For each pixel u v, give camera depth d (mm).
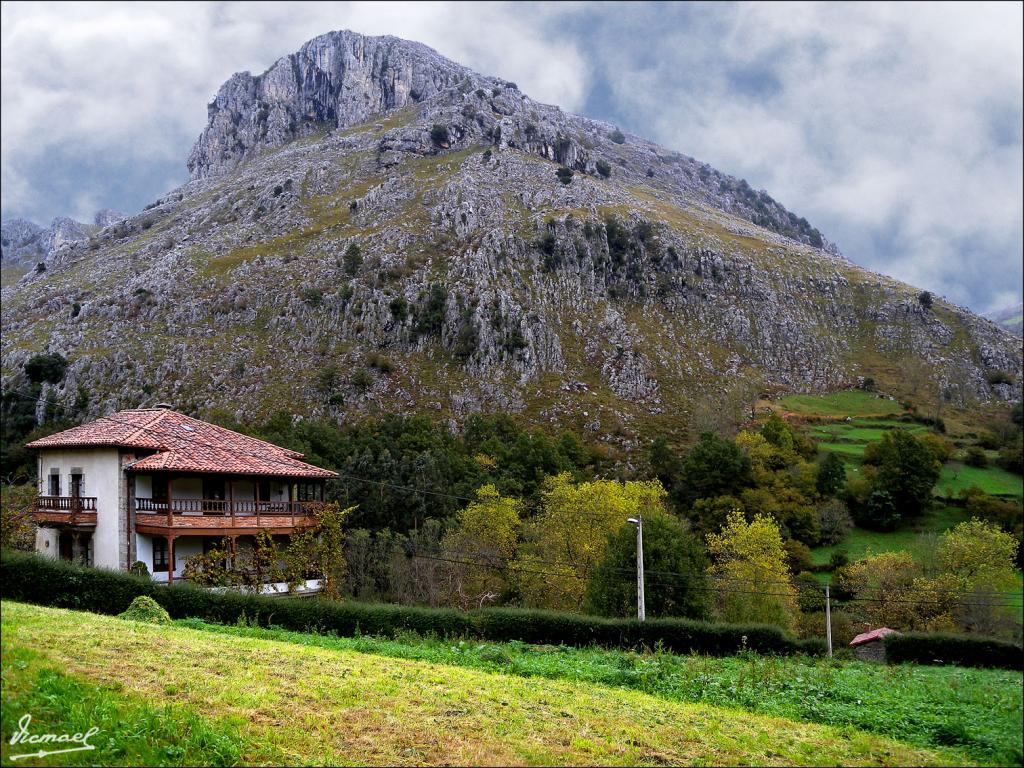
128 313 144250
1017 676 31562
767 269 177250
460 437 105875
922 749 15914
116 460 38719
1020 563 77500
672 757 14156
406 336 135750
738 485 90375
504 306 139375
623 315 152250
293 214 198500
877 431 119125
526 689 18266
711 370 139750
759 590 52719
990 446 113812
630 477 97812
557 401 122375
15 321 154625
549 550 55906
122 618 25047
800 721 18203
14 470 89688
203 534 38531
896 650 38844
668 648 34812
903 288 177875
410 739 13664
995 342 159250
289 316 141000
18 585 27109
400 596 54562
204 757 11961
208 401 115812
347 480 74562
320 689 15844
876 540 85750
